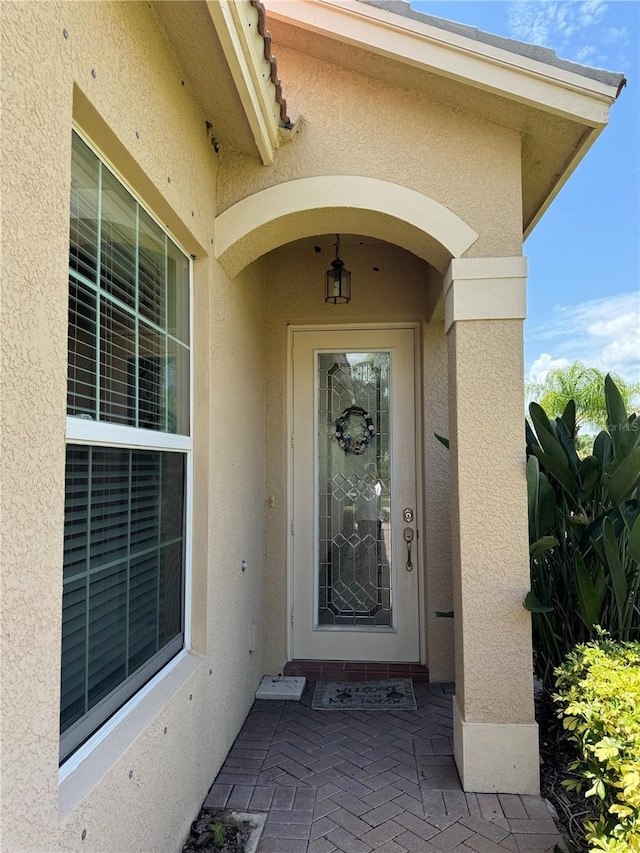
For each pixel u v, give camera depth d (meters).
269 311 4.33
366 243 4.30
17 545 1.15
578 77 2.51
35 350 1.23
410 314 4.27
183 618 2.57
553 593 3.28
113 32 1.70
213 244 2.86
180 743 2.24
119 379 1.94
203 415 2.70
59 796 1.41
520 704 2.70
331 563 4.38
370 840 2.31
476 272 2.83
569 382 9.85
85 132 1.68
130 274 2.04
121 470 1.96
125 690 1.95
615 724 1.86
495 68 2.55
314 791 2.68
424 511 4.24
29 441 1.20
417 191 2.86
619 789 1.85
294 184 2.88
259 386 4.08
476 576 2.75
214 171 2.88
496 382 2.80
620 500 2.96
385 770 2.87
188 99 2.43
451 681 4.09
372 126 2.89
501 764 2.67
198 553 2.65
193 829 2.37
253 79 2.29
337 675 4.14
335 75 2.92
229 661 3.07
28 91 1.21
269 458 4.28
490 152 2.84
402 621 4.27
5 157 1.13
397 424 4.38
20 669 1.16
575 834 2.38
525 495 2.75
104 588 1.81
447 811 2.52
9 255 1.14
